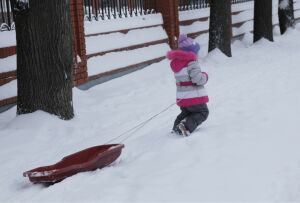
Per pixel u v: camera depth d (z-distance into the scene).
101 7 12.56
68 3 7.35
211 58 13.49
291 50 15.20
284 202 3.74
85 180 4.59
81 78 10.26
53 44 7.26
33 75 7.36
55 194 4.30
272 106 7.25
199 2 18.33
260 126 6.05
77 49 10.20
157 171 4.61
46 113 7.34
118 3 12.84
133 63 12.41
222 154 4.96
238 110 7.22
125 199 3.95
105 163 4.95
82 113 8.16
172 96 9.26
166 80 11.04
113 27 12.17
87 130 7.16
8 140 6.59
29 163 5.64
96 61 11.12
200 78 5.65
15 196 4.50
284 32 19.89
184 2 16.50
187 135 5.76
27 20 7.28
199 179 4.28
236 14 19.31
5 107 8.55
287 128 5.86
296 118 6.37
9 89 8.62
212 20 13.91
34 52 7.33
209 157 4.90
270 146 5.15
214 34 13.89
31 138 6.70
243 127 6.05
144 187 4.19
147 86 10.59
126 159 5.27
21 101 7.51
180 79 5.82
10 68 8.68
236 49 16.25
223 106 7.65
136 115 7.85
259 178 4.21
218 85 9.87
